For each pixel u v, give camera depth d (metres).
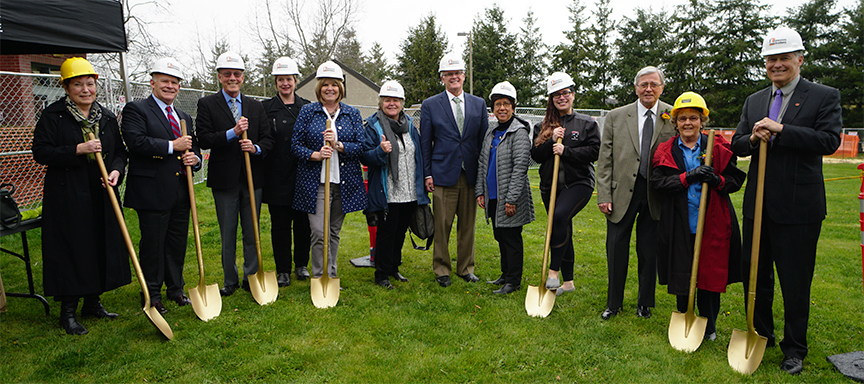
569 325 3.37
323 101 3.87
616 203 3.39
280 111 4.02
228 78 3.72
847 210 8.06
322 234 3.89
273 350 2.94
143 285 3.09
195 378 2.64
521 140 3.89
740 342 2.85
